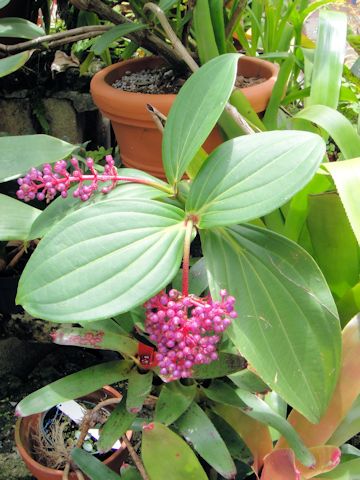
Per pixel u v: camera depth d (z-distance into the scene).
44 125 1.34
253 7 1.25
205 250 0.59
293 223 0.79
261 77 1.09
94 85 1.03
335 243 0.78
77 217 0.54
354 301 0.75
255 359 0.56
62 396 0.67
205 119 0.58
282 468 0.63
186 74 1.12
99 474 0.74
